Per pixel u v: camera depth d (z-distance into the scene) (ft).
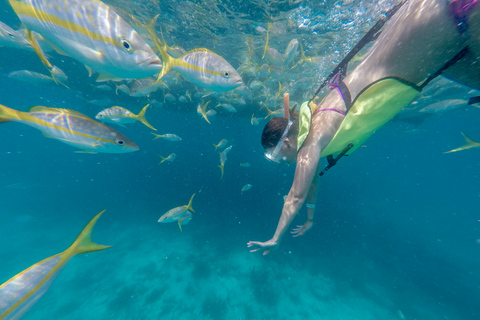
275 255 28.60
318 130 4.65
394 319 21.56
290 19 27.14
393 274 27.96
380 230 42.09
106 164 127.44
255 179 63.62
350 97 4.60
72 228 38.75
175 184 60.85
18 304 4.60
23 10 4.30
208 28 31.48
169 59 6.48
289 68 31.60
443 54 3.50
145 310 20.77
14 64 35.29
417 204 76.23
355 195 70.90
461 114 70.64
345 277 26.40
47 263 4.96
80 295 22.76
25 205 48.75
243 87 26.53
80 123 6.97
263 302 21.89
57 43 4.74
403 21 3.76
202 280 24.26
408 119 46.55
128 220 40.63
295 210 4.61
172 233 34.01
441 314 22.36
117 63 5.16
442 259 33.37
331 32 28.19
